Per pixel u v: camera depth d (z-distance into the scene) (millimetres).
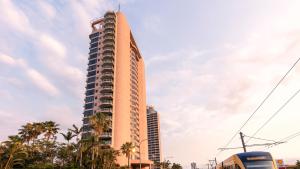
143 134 136625
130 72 134625
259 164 20875
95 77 117375
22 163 56844
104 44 123188
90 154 69812
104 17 132875
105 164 71000
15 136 51812
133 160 99875
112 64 118688
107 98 109750
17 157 53031
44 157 68000
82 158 65062
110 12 133000
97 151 66688
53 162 68125
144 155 129875
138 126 128125
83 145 62906
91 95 113625
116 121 103500
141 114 141500
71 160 66938
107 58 120188
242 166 21156
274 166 20781
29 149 59250
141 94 147375
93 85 115625
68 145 66750
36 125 66250
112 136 99125
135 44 149125
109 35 126188
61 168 60156
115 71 117125
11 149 48438
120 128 102000
